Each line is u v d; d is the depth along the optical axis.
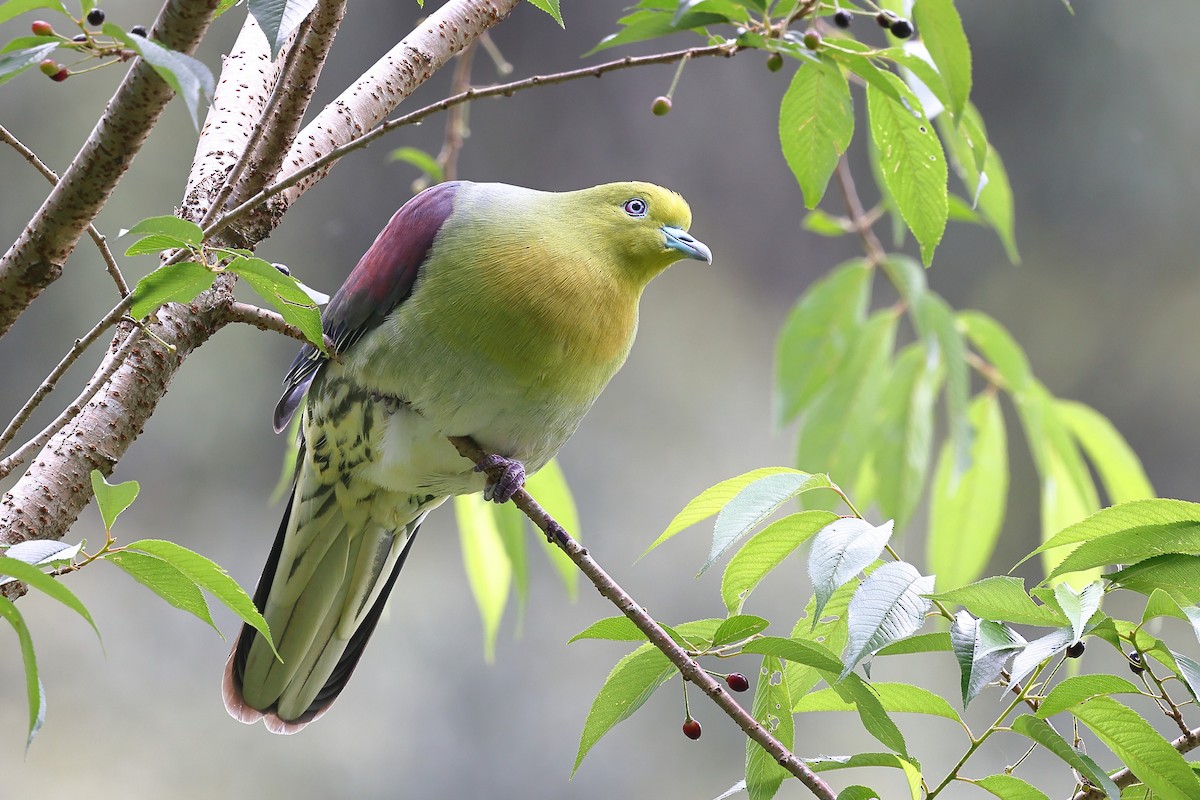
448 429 7.08
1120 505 4.35
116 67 18.30
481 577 9.26
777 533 4.76
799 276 21.92
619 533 19.72
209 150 5.89
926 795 4.42
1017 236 20.48
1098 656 15.61
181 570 4.02
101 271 18.02
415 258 6.99
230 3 4.26
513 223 7.07
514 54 20.91
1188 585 4.32
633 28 4.95
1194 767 4.42
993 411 9.62
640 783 17.53
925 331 9.17
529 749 17.77
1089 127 20.06
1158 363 20.16
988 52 20.27
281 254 19.66
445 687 18.03
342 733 17.28
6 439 4.39
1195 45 19.77
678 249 7.38
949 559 9.83
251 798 16.58
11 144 4.45
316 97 19.94
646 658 4.78
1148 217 20.08
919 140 5.75
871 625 4.09
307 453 7.43
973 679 4.10
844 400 9.56
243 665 7.49
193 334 5.54
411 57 6.33
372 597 7.75
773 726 4.85
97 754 16.41
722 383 21.17
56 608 17.44
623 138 21.39
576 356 7.04
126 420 5.34
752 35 4.91
